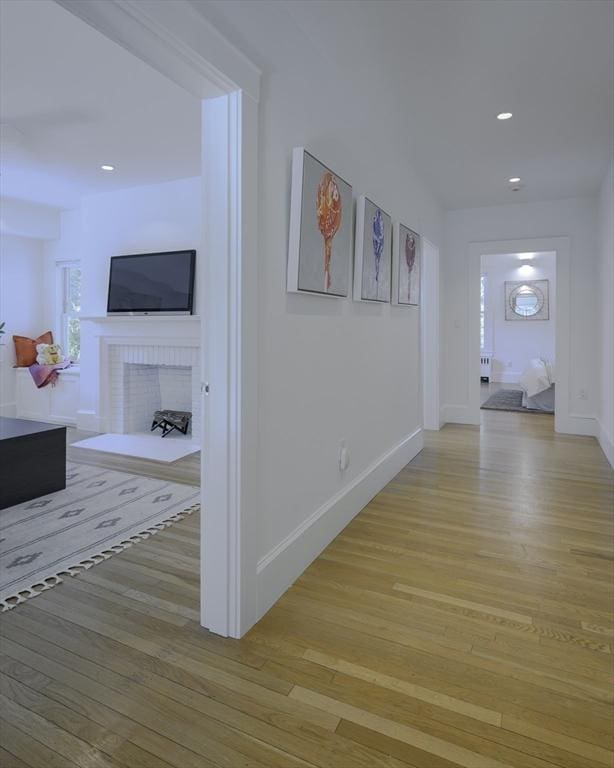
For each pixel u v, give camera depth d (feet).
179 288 15.43
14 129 11.48
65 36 7.96
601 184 15.21
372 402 10.61
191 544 8.48
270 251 6.40
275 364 6.63
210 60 4.98
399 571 7.51
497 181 14.88
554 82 9.00
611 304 13.50
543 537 8.74
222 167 5.56
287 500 7.06
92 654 5.52
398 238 11.61
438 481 12.00
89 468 13.05
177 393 17.99
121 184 15.94
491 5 6.81
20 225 18.40
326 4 6.61
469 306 18.84
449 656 5.52
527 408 22.85
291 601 6.67
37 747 4.26
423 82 8.93
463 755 4.22
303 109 7.18
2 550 8.16
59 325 20.38
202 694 4.91
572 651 5.61
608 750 4.27
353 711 4.70
